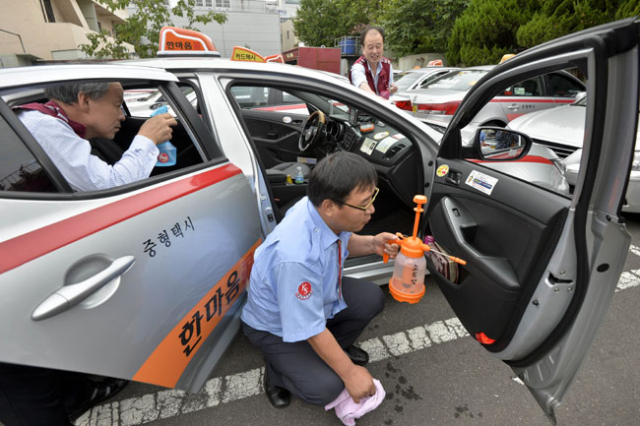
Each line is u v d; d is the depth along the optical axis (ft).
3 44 36.40
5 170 2.66
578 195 2.84
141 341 3.18
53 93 3.40
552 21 22.82
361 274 6.10
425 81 20.42
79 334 2.65
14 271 2.34
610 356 5.50
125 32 21.30
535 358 3.66
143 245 3.18
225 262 4.30
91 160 3.32
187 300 3.72
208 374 4.26
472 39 30.71
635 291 6.97
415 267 3.77
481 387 5.05
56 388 3.38
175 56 5.65
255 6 107.55
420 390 5.00
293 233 3.50
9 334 2.26
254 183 5.05
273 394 4.81
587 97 2.58
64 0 47.70
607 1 20.20
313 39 80.33
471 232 4.43
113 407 4.75
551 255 3.20
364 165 3.10
